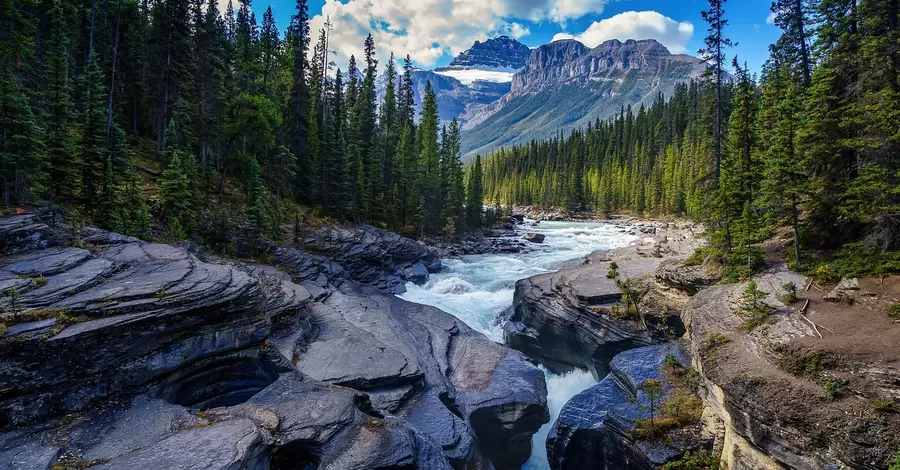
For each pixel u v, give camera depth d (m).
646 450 16.11
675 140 112.25
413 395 19.33
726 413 14.91
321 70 71.75
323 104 64.19
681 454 15.62
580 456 18.92
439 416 17.94
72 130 31.70
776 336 15.16
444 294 40.31
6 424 10.81
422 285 44.22
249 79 53.44
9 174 20.92
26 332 11.47
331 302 29.64
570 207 119.06
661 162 109.88
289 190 50.75
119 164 27.70
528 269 49.03
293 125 55.00
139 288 14.77
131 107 45.09
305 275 33.56
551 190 131.00
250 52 63.84
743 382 13.86
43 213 21.06
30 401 11.16
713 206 26.03
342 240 43.69
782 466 12.38
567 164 144.62
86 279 14.95
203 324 14.90
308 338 22.28
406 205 65.94
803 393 12.55
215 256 28.53
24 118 21.08
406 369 19.73
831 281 18.03
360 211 55.16
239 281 17.05
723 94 32.88
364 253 43.66
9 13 27.31
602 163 139.88
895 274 16.56
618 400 19.48
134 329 13.10
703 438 15.80
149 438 11.12
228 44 53.38
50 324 12.02
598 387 20.89
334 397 14.90
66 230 19.94
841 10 24.72
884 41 19.19
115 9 43.34
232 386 15.84
